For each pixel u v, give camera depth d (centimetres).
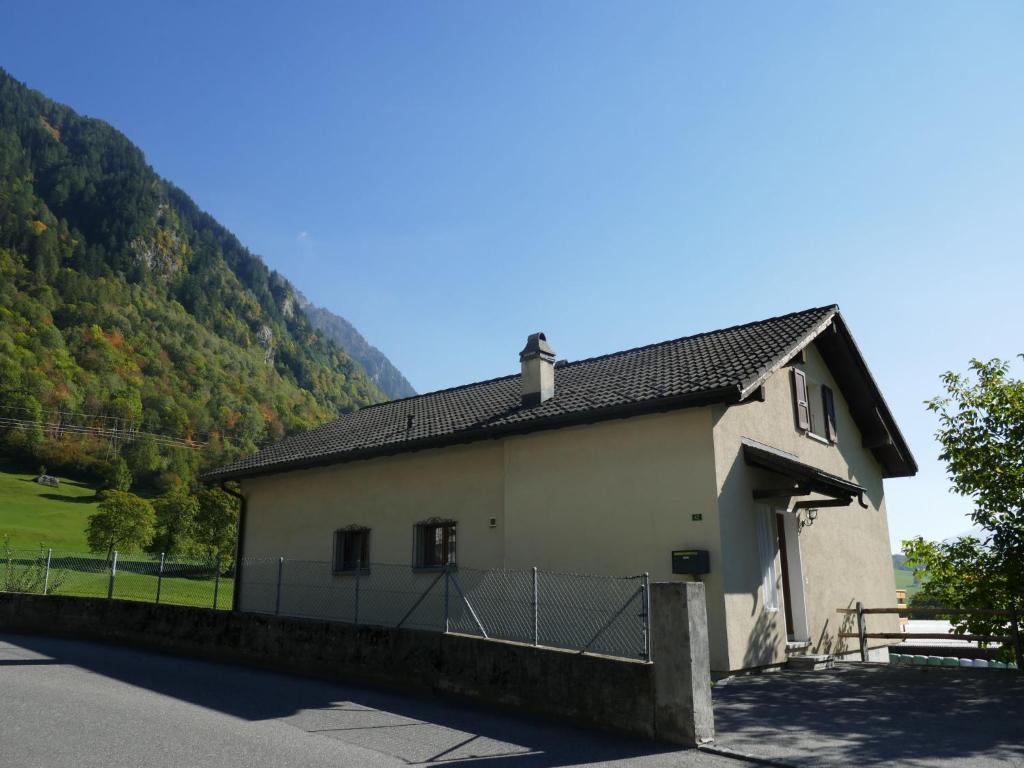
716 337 1454
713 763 600
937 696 876
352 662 1012
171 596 1599
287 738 668
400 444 1433
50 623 1526
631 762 601
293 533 1678
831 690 920
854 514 1628
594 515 1169
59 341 13350
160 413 12269
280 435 14125
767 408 1285
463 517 1366
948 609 1178
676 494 1089
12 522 6581
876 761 596
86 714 743
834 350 1591
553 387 1407
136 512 4891
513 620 1189
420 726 725
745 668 1042
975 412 1225
